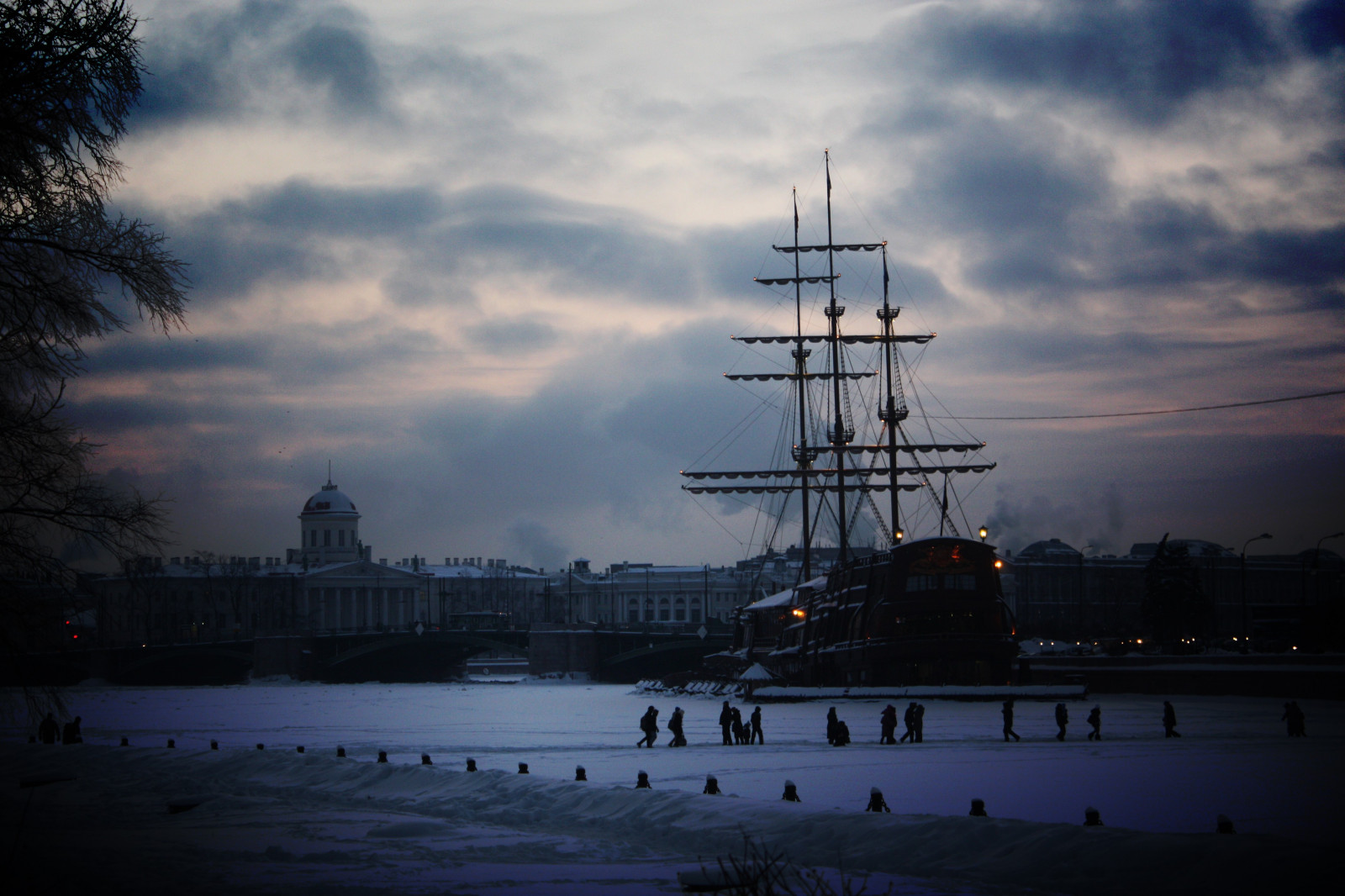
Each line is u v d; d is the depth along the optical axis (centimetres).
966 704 9700
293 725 8900
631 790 3203
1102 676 10981
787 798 3092
